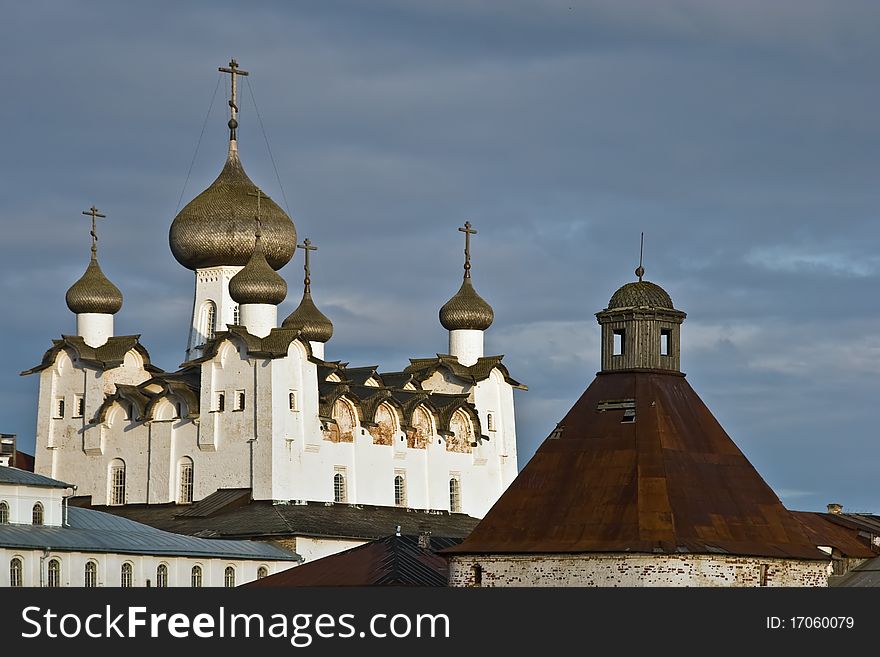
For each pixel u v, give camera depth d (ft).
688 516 654.12
